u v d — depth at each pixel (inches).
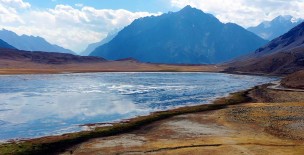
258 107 2568.9
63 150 1545.3
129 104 2955.2
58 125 2103.8
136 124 2059.5
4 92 3722.9
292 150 1493.6
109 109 2689.5
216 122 2074.3
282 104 2721.5
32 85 4547.2
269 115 2229.3
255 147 1541.6
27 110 2620.6
